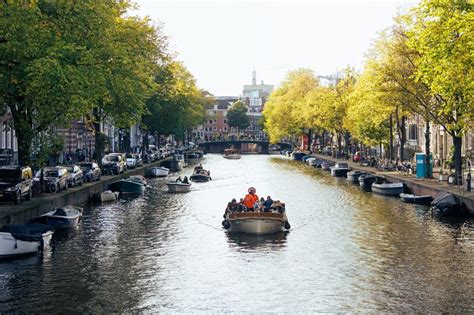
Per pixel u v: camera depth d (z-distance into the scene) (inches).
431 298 761.0
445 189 1588.3
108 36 1337.4
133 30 1829.5
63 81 1071.6
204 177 2493.8
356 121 2832.2
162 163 3280.0
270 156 5167.3
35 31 1100.5
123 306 725.3
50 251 1010.7
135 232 1202.6
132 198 1808.6
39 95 1153.4
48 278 840.9
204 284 825.5
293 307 728.3
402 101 1796.3
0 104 1262.3
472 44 1144.8
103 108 1802.4
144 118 3100.4
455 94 1376.7
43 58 1060.5
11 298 749.3
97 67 1230.3
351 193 1988.2
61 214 1216.2
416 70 1689.2
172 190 2031.3
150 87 1966.0
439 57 1236.5
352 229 1256.2
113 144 3609.7
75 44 1189.7
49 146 1419.8
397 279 850.1
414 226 1286.9
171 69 3046.3
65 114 1267.2
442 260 963.3
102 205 1622.8
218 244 1096.2
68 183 1619.1
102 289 794.2
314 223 1339.8
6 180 1218.0
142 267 913.5
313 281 842.2
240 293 784.3
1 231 963.3
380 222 1348.4
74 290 786.2
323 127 3548.2
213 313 705.6
